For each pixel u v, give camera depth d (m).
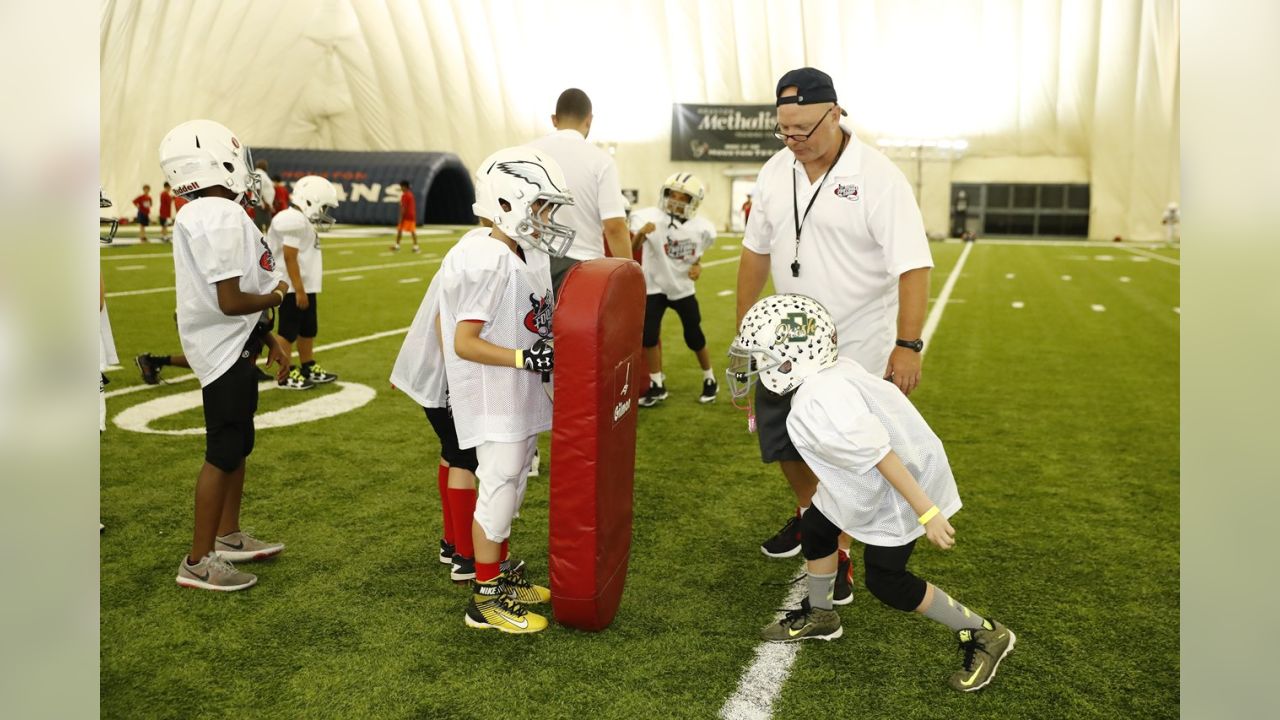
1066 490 4.16
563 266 3.07
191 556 2.97
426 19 30.11
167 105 27.02
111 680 2.39
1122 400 6.10
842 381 2.32
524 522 3.70
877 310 2.97
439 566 3.21
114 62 24.97
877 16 30.11
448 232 26.56
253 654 2.54
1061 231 30.88
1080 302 11.82
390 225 28.64
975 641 2.41
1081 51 29.02
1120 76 28.91
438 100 31.48
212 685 2.37
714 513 3.83
